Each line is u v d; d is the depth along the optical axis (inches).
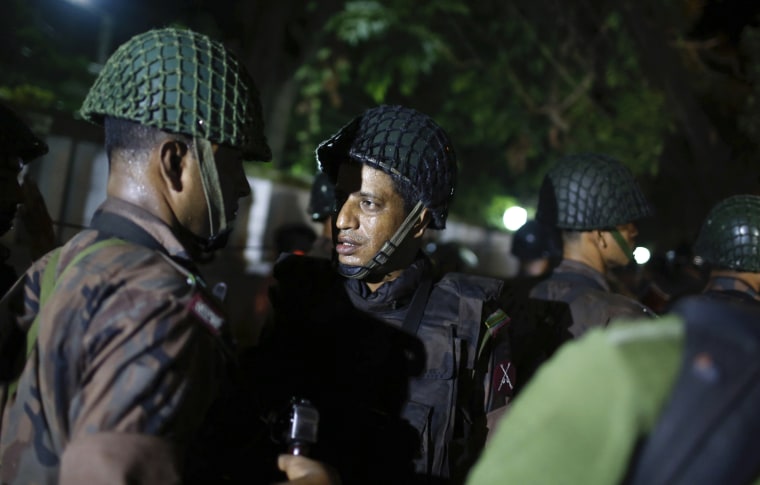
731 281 109.4
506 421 43.5
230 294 255.8
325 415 74.3
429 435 72.7
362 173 75.0
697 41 354.6
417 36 411.5
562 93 413.1
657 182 402.9
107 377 48.3
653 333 41.0
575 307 100.2
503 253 450.3
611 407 39.0
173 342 49.8
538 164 463.8
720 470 37.2
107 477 46.2
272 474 69.3
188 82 55.6
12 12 284.8
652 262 189.8
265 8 400.2
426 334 75.5
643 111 375.2
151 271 52.2
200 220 58.3
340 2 412.8
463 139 468.4
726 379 37.9
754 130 310.0
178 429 49.4
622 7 339.6
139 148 56.2
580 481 38.7
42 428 51.5
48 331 51.8
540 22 408.2
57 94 301.7
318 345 76.9
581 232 107.8
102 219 56.7
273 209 301.3
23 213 95.8
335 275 79.8
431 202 76.2
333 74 426.0
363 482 72.3
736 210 108.6
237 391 68.4
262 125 60.7
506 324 79.0
